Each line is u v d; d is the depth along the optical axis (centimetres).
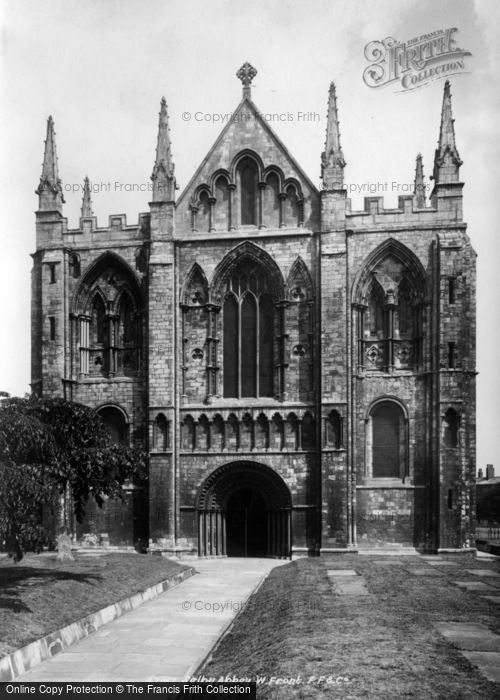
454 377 5288
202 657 2388
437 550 5172
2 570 3669
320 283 5459
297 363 5569
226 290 5759
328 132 5581
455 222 5472
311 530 5369
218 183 5822
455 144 5553
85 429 3372
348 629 2197
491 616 2417
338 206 5500
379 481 5416
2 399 3059
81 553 5300
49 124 6016
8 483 2623
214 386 5641
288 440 5472
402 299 5572
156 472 5484
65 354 5803
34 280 6034
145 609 3288
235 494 5700
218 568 4884
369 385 5503
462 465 5234
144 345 5784
